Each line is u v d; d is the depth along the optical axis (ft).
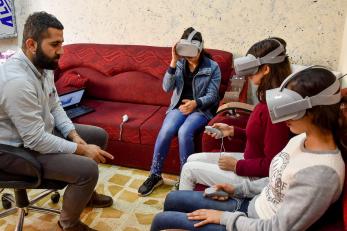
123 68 9.48
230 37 9.42
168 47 9.45
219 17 9.29
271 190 3.69
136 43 10.36
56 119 6.38
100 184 7.64
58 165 5.22
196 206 4.31
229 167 5.02
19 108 4.92
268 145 4.43
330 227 3.10
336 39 8.63
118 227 6.25
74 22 10.71
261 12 8.94
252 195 4.40
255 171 4.63
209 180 5.07
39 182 5.11
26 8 11.02
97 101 9.55
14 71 5.03
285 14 8.78
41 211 6.13
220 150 6.18
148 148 7.95
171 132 7.33
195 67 7.73
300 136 3.55
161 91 9.03
